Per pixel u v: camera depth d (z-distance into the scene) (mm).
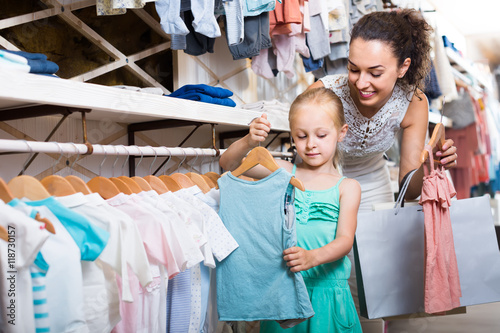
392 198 1703
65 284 828
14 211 787
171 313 1115
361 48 1225
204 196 1211
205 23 1285
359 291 1292
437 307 1156
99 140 1519
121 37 1730
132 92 1163
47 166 1378
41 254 809
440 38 1721
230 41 1485
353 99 1421
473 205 1276
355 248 1277
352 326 1183
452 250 1205
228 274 1149
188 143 1884
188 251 1024
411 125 1475
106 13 1243
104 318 925
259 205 1126
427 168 1233
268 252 1107
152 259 1010
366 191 1655
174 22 1188
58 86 979
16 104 1078
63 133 1416
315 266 1168
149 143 1699
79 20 1547
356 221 1174
